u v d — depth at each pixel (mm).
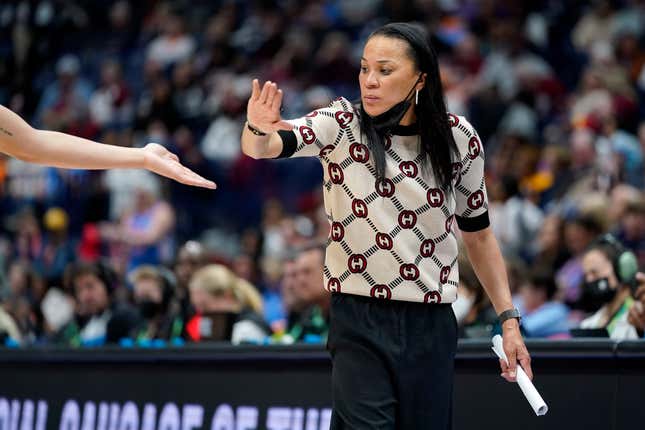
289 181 32812
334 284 9766
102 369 15023
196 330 17078
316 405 13117
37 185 34125
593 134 28016
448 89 31875
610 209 22312
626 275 12977
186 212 32656
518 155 27953
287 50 37062
